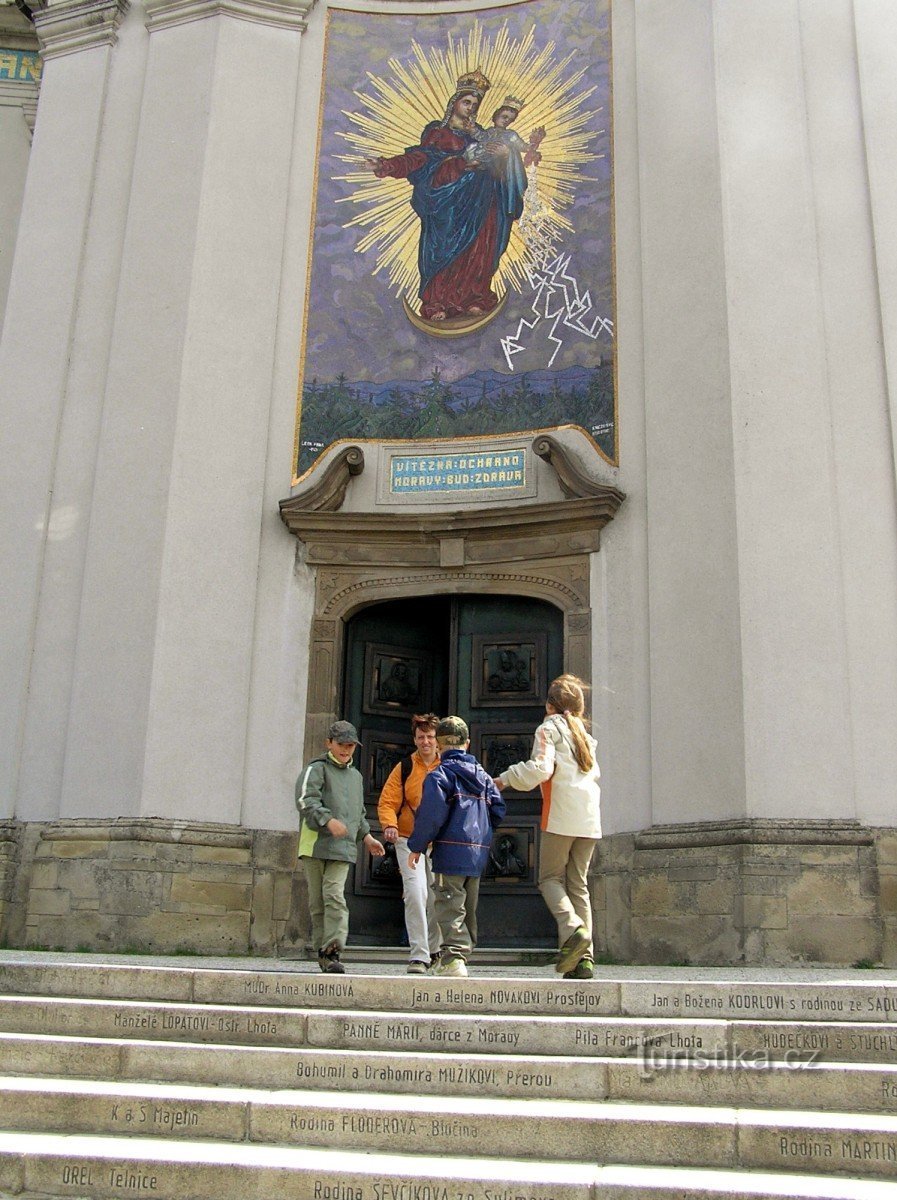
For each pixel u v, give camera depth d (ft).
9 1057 20.66
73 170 49.96
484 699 45.16
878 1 43.93
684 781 39.01
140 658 42.52
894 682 38.01
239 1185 16.34
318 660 44.57
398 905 44.50
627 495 43.27
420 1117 17.61
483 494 45.47
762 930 36.17
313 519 45.03
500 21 50.52
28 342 48.16
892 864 36.47
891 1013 21.50
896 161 42.24
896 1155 16.17
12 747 43.57
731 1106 18.47
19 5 53.62
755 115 43.57
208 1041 21.47
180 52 49.80
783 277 41.65
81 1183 16.63
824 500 39.42
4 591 45.42
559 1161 17.07
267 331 47.14
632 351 44.60
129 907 40.09
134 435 45.21
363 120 50.16
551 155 48.21
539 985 22.70
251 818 42.78
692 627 39.96
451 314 47.73
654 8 46.93
